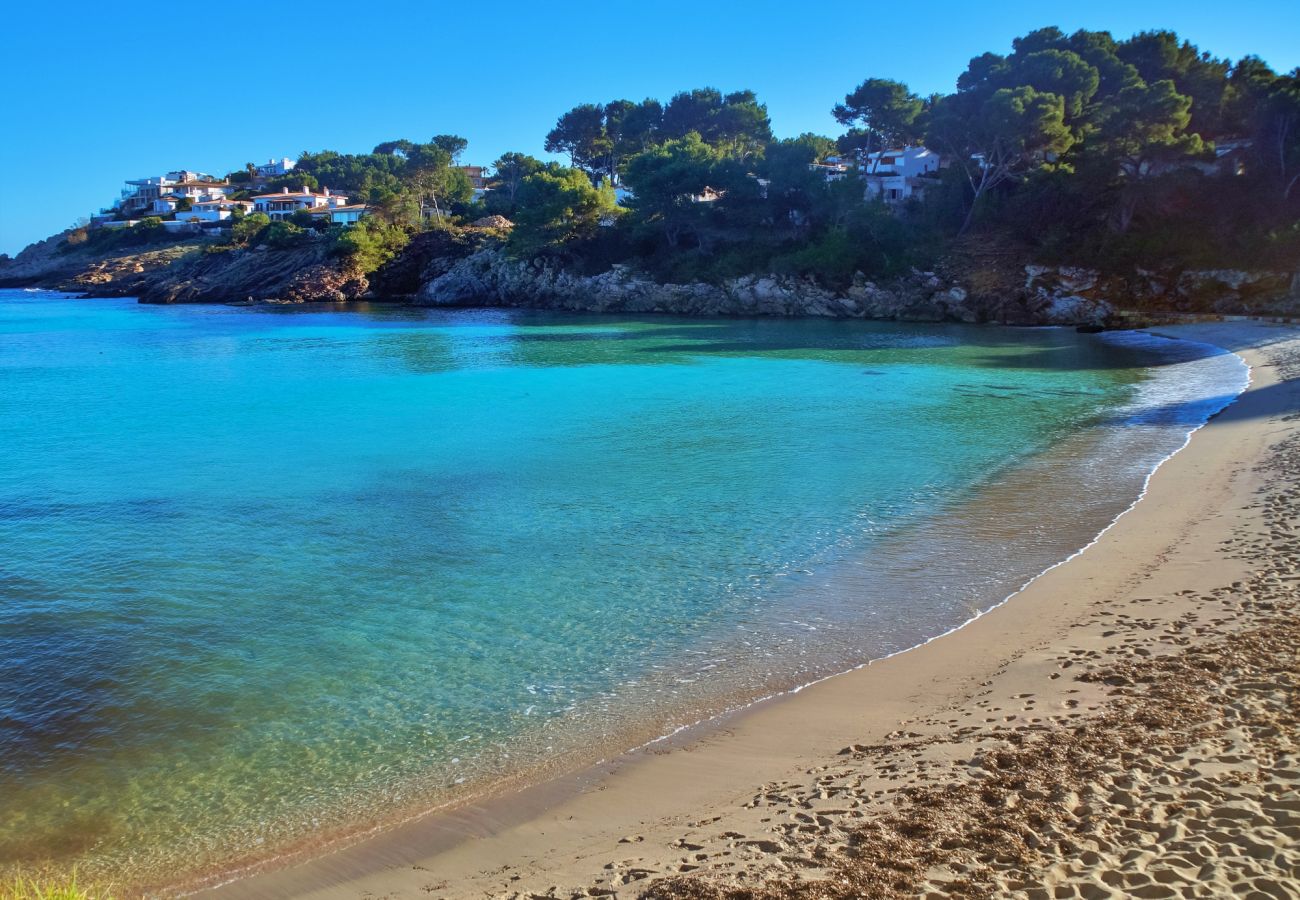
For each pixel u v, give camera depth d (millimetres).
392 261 116625
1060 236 74688
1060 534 16859
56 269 160625
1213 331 55594
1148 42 87500
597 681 11375
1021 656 11062
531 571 15766
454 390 39438
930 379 41750
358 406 35062
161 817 8641
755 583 14906
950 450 25594
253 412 33688
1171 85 70875
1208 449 23422
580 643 12625
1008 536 16938
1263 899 5582
